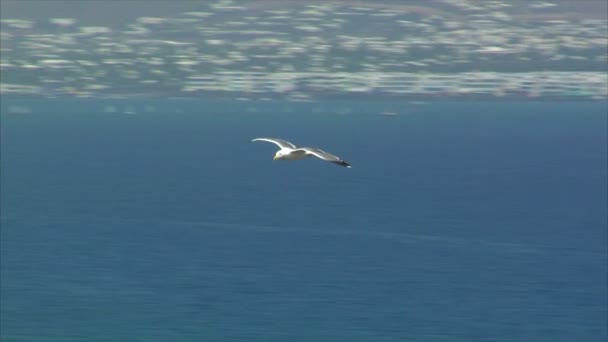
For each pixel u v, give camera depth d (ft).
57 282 188.85
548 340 149.59
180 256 217.77
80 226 266.57
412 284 187.42
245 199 329.93
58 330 154.40
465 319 161.48
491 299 175.01
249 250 226.79
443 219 281.33
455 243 238.48
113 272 199.41
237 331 153.99
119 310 166.81
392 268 203.92
